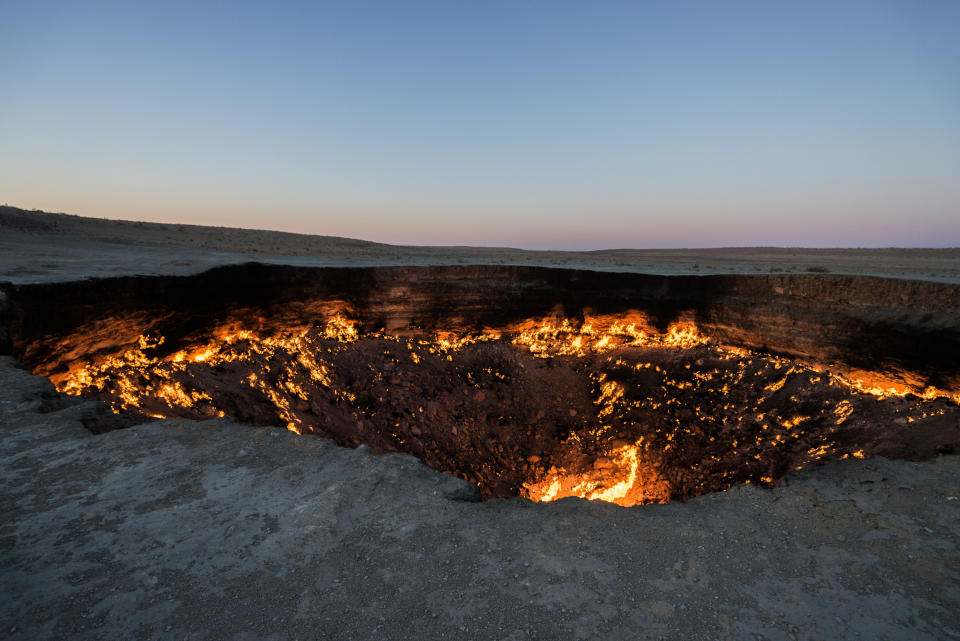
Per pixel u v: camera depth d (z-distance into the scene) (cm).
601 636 252
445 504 379
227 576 287
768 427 1468
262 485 397
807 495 418
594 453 1686
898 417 1219
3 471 405
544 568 307
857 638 257
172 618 254
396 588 283
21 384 596
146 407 1196
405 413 1706
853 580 307
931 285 1302
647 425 1714
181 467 423
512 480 1591
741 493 425
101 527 330
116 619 251
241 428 511
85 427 509
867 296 1442
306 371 1702
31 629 242
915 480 445
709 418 1623
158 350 1452
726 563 321
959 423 1077
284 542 321
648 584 296
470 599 276
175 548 310
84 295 1201
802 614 274
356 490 390
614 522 369
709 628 260
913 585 303
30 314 1055
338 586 283
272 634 246
